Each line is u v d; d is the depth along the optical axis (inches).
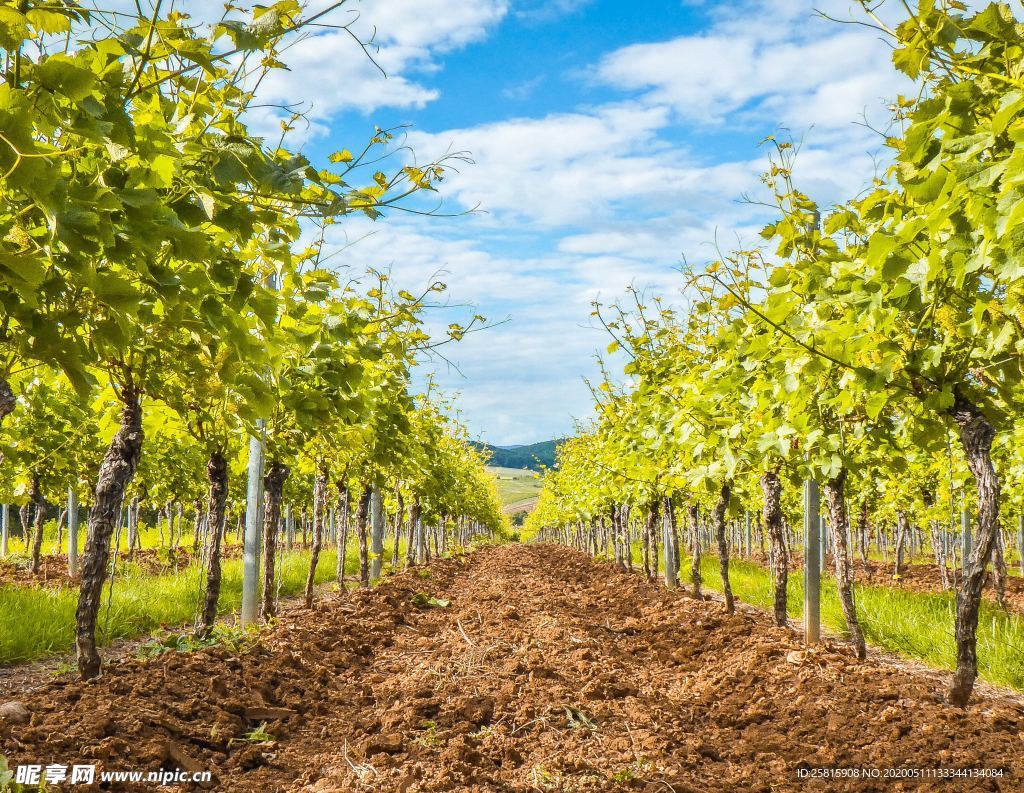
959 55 128.1
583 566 783.7
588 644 301.3
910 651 302.8
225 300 126.4
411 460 447.5
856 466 223.1
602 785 152.8
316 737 187.2
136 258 100.5
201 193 104.2
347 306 241.3
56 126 85.2
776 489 310.7
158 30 98.7
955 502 434.6
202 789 146.0
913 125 122.2
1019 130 89.6
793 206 208.1
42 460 411.2
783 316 187.6
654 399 330.3
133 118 109.7
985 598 522.3
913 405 186.9
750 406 252.1
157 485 618.8
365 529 495.2
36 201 79.1
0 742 140.6
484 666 256.1
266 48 109.6
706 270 263.0
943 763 159.5
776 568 310.5
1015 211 89.6
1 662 264.1
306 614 347.3
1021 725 176.6
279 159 125.3
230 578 472.1
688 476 278.2
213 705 187.3
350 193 121.1
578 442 724.0
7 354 131.6
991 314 153.3
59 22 88.3
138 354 179.8
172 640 247.6
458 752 166.2
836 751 172.9
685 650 293.0
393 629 344.8
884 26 128.1
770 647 258.4
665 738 182.2
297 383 215.8
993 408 176.9
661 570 700.0
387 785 151.0
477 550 1239.5
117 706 167.9
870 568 770.8
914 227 128.0
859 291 161.0
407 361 323.3
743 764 174.2
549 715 198.2
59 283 101.3
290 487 721.0
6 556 657.0
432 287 233.5
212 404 218.2
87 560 192.1
